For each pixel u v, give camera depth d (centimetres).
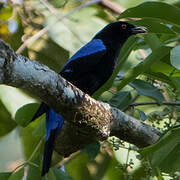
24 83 747
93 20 1412
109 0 1619
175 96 1010
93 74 1112
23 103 1207
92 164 1295
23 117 991
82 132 957
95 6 1538
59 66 1308
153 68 986
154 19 916
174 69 977
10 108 1196
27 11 1375
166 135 815
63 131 974
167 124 982
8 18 1495
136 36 996
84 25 1389
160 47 873
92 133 906
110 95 1112
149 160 856
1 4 1384
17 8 1377
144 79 1127
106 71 1133
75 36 1321
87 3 1356
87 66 1111
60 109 838
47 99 805
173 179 891
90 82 1112
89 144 980
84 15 1411
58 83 787
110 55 1148
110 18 1470
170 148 801
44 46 1306
